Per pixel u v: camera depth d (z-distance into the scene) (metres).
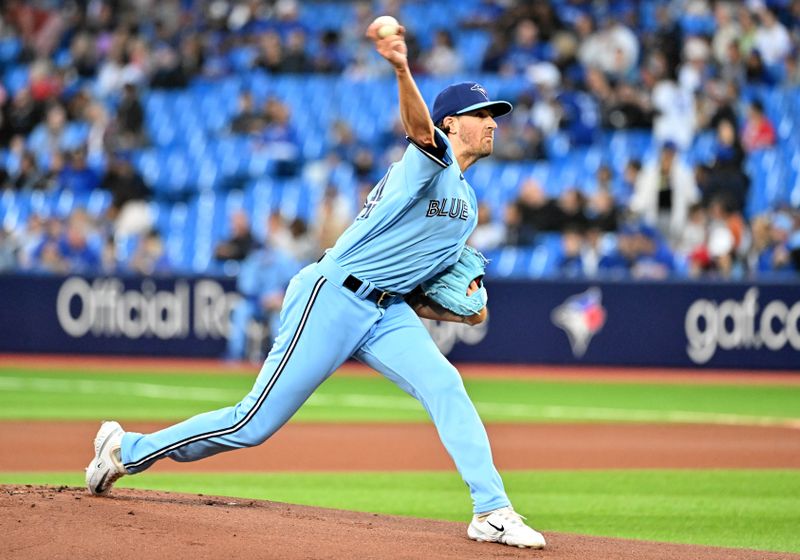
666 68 73.00
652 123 71.75
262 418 19.47
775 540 22.66
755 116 69.56
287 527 19.14
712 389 55.12
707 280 62.06
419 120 17.72
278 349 19.39
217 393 50.94
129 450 20.16
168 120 81.31
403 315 19.66
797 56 74.25
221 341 66.38
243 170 76.94
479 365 64.62
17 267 71.25
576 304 63.69
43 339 68.38
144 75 83.62
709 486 29.67
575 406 48.28
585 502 27.20
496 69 78.19
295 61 82.00
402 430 40.62
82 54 84.38
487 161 73.06
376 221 18.86
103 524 18.20
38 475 29.80
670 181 65.44
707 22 76.88
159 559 16.59
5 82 87.06
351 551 17.61
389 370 19.53
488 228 67.56
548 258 66.88
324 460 33.72
